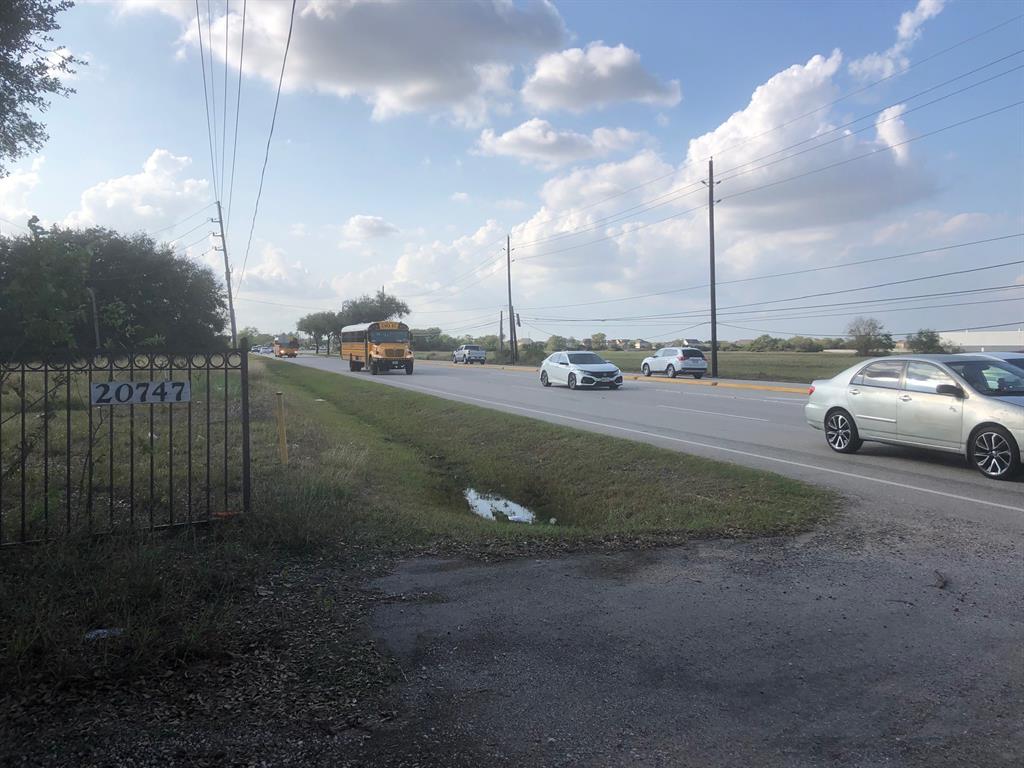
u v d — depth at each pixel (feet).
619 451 39.73
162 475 29.99
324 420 58.85
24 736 10.48
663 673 12.83
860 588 17.17
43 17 29.01
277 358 296.51
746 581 17.81
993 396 31.07
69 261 19.02
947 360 33.96
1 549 18.78
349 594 16.89
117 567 16.65
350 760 10.10
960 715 11.31
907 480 30.55
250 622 14.97
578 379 95.81
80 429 41.34
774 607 15.99
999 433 30.01
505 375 140.56
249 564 18.45
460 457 47.32
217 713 11.29
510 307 217.97
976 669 12.85
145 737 10.56
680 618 15.40
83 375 53.21
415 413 67.46
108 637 13.41
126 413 51.80
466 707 11.62
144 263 187.32
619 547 21.04
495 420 55.52
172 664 12.87
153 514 20.88
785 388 92.68
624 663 13.24
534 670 12.96
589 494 34.42
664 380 120.57
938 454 37.50
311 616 15.44
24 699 11.44
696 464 34.40
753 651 13.71
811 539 21.63
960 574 18.11
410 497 31.30
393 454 44.21
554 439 45.78
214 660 13.14
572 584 17.72
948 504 25.94
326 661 13.24
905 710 11.48
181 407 59.41
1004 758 10.14
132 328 24.11
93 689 11.87
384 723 11.10
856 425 37.52
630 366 179.73
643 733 10.85
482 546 21.18
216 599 16.03
